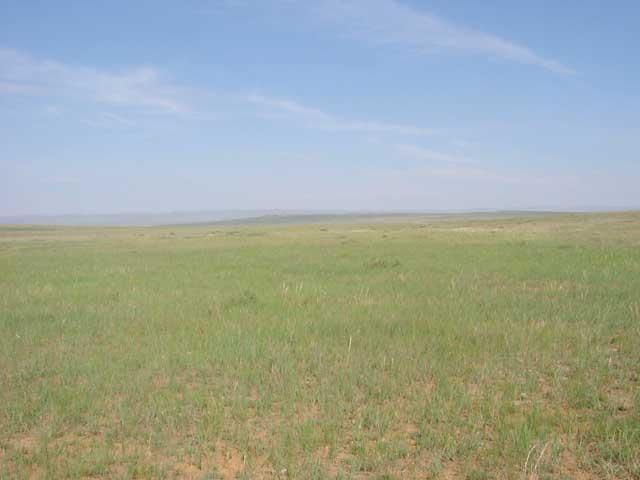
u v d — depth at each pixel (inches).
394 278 649.0
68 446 217.6
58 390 274.7
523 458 197.0
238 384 283.4
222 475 192.2
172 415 242.2
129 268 812.0
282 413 243.0
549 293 517.0
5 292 590.2
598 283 554.9
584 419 230.8
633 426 218.5
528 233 1487.5
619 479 185.6
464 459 199.6
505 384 269.6
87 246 1433.3
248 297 524.4
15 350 354.3
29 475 192.7
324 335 382.3
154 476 193.0
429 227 2196.1
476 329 377.1
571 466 194.2
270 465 199.0
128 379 290.5
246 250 1130.7
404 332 382.6
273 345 356.5
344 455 206.4
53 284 657.0
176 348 351.6
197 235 2005.4
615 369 291.0
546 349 330.0
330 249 1105.4
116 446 216.4
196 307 491.2
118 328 414.9
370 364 312.0
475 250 981.2
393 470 192.9
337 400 255.3
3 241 1916.8
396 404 253.1
